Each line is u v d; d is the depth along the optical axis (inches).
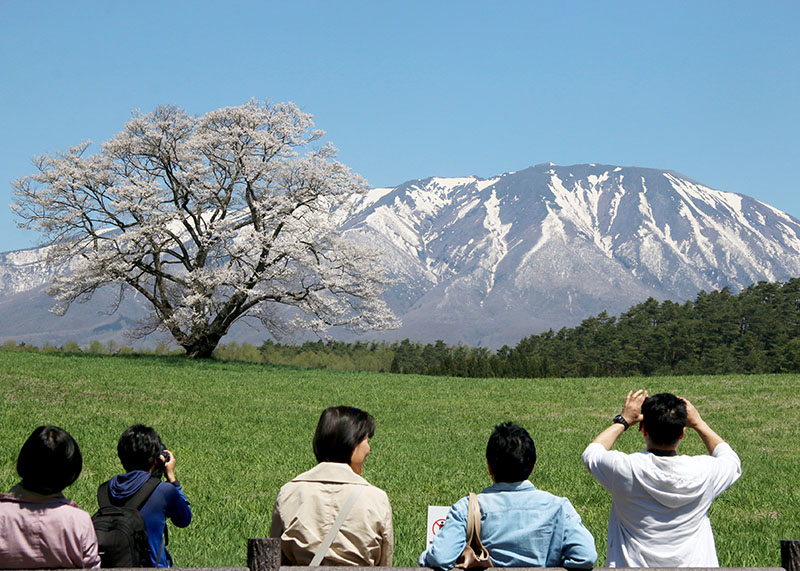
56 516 192.4
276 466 730.2
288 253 2180.1
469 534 183.8
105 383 1443.2
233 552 391.5
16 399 1167.6
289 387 1599.4
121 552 211.0
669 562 197.0
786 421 1202.6
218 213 2470.5
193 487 610.5
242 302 2308.1
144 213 2194.9
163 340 2423.7
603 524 511.5
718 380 1759.4
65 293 2130.9
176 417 1096.2
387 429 1103.6
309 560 191.2
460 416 1267.2
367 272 2244.1
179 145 2276.1
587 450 208.4
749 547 438.3
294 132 2372.0
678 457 202.2
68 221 2132.1
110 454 749.9
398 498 596.7
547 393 1593.3
